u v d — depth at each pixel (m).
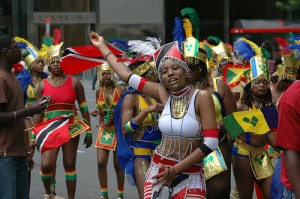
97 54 8.32
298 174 5.03
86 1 42.00
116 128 8.16
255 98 8.34
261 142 8.16
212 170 7.56
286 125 5.05
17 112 7.10
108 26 42.25
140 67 8.02
